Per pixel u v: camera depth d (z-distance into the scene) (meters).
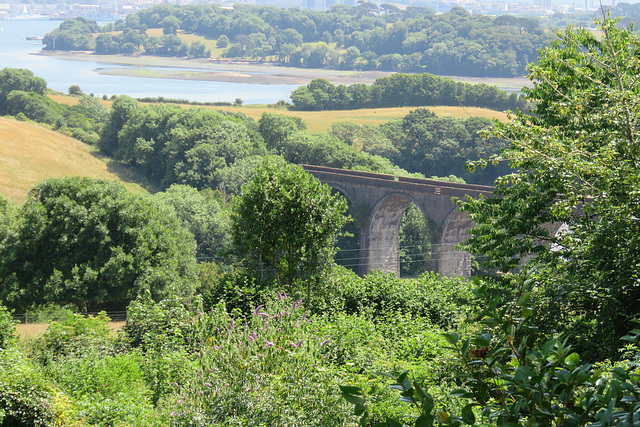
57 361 21.19
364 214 86.12
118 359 20.52
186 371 17.20
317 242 29.41
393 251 90.75
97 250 52.84
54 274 49.97
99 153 135.62
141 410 16.83
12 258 50.91
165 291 50.38
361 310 28.72
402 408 11.81
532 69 21.20
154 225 54.97
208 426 11.24
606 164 16.91
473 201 22.30
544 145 17.77
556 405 3.60
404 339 21.23
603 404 3.53
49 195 54.84
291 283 30.12
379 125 153.62
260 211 29.62
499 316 4.03
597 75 22.23
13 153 116.38
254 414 11.28
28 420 15.19
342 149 121.62
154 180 127.75
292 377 11.93
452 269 78.69
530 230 20.83
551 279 17.69
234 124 125.31
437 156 137.50
